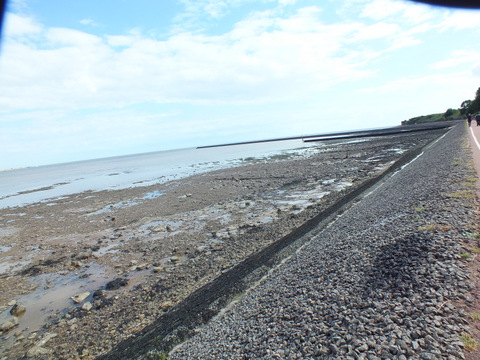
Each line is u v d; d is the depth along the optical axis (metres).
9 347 9.14
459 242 6.02
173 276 12.47
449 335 3.72
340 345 4.12
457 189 9.91
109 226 22.28
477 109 76.44
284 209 20.44
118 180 57.50
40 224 26.17
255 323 6.00
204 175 46.12
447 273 5.01
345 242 8.92
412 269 5.47
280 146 128.75
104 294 11.72
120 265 14.48
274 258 10.98
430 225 7.27
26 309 11.38
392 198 12.84
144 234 18.98
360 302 5.08
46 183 71.50
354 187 23.00
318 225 13.95
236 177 39.09
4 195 54.38
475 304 4.17
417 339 3.77
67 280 13.64
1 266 16.59
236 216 20.38
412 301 4.56
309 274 7.53
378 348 3.82
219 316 7.43
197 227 19.03
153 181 47.75
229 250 14.27
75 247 18.28
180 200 28.28
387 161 36.50
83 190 47.50
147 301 10.78
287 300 6.45
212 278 11.55
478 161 14.37
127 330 9.14
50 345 8.98
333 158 48.53
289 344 4.71
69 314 10.62
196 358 5.57
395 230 7.95
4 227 26.89
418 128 85.19
